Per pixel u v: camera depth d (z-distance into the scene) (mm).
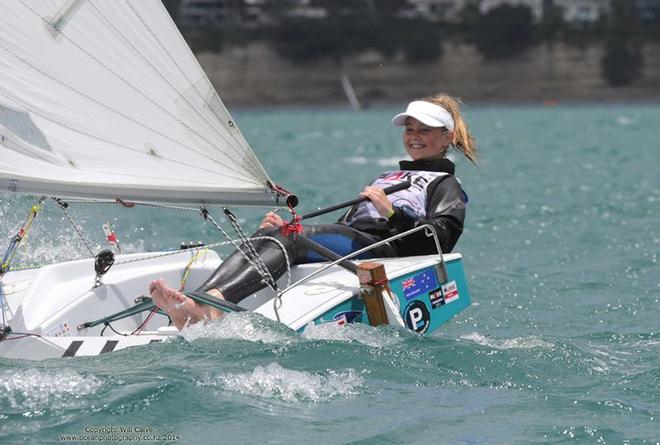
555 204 40250
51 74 14375
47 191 14602
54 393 12844
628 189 46344
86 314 16750
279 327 14930
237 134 14438
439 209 17953
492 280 24391
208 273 18500
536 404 13258
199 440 11695
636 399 13562
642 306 20984
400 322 15867
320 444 11711
